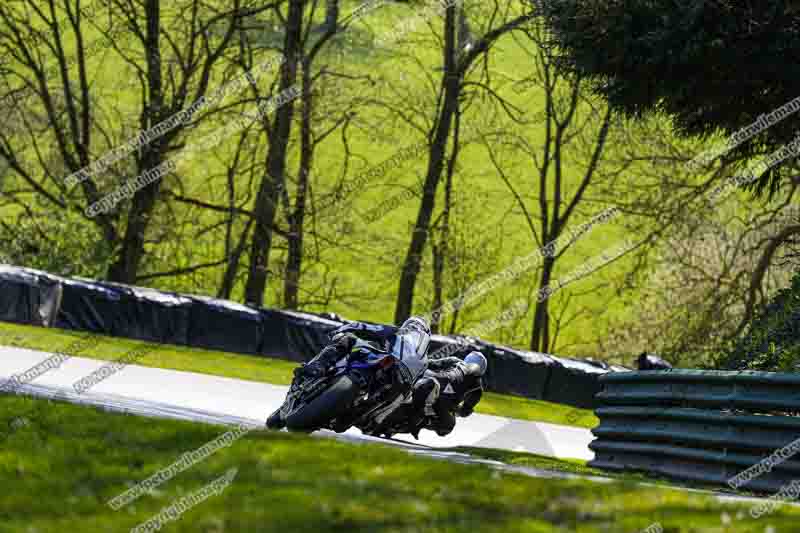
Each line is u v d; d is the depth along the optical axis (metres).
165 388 54.75
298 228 125.12
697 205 116.81
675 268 123.31
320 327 87.81
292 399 33.75
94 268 103.12
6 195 115.56
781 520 20.73
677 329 120.88
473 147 197.38
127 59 115.12
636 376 40.91
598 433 42.38
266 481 20.64
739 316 110.88
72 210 109.56
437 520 18.06
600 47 52.78
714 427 36.62
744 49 50.12
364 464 22.80
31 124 125.25
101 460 22.34
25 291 78.62
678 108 55.28
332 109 128.75
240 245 125.00
